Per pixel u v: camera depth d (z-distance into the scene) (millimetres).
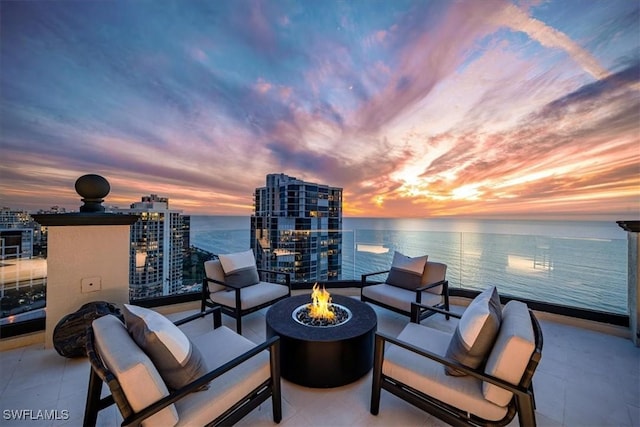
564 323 2975
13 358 2199
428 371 1438
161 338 1141
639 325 2459
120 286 2654
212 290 3070
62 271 2396
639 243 2486
